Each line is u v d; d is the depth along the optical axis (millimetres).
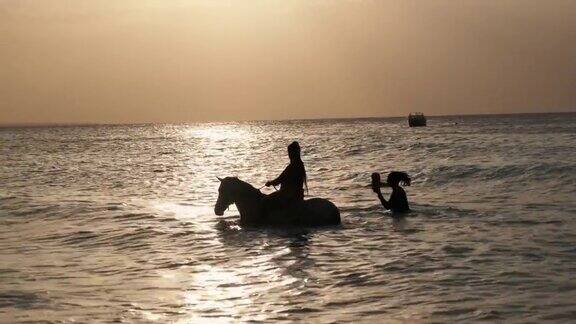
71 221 21141
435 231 17734
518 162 37719
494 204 23109
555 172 32000
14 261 15039
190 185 33062
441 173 34125
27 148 85625
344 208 22703
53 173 42312
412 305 10758
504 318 9883
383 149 59719
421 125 154375
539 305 10469
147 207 24328
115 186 33000
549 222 18578
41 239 18000
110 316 10555
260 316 10453
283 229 18984
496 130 108375
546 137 72438
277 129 177000
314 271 13508
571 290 11281
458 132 103438
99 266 14430
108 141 109188
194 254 15648
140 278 13227
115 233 18703
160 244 17047
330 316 10336
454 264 13602
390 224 19172
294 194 19719
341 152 57688
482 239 16281
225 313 10672
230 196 20375
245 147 75438
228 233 18500
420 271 13117
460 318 9977
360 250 15531
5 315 10609
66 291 12180
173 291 12133
